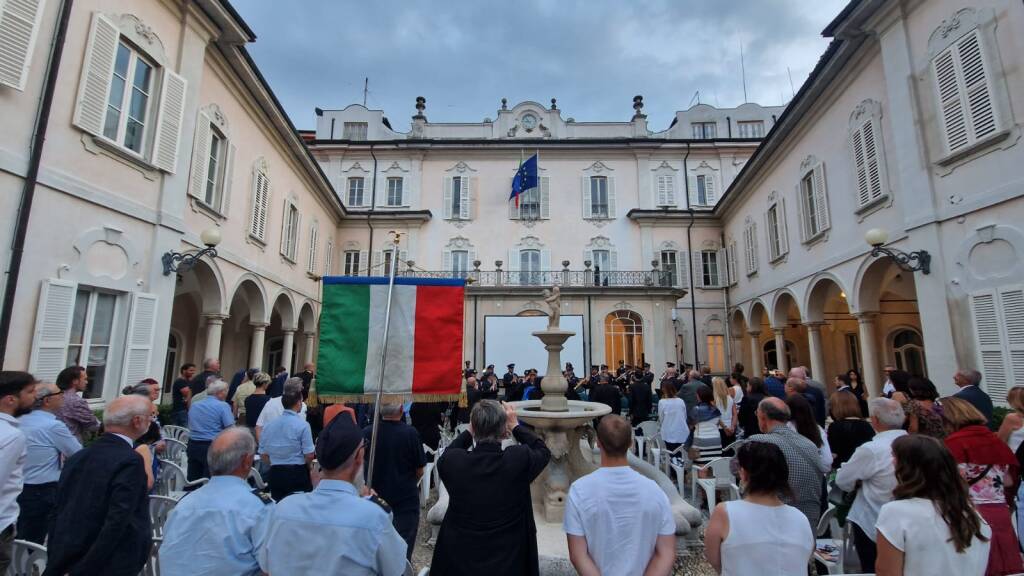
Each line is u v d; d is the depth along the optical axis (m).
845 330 18.47
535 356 18.48
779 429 3.91
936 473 2.18
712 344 21.92
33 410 4.07
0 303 5.80
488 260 23.09
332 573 2.06
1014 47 7.33
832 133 12.45
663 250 22.84
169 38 8.76
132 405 2.93
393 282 3.81
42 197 6.34
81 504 2.63
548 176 23.84
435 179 23.75
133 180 7.95
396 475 3.95
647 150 23.64
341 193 23.45
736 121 24.98
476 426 2.88
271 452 4.64
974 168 7.91
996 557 2.81
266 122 13.15
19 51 5.94
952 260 8.31
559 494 5.61
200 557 2.29
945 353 8.32
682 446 6.98
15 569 2.94
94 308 7.29
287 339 15.96
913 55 9.11
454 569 2.63
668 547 2.40
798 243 14.56
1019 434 4.27
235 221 11.70
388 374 3.85
